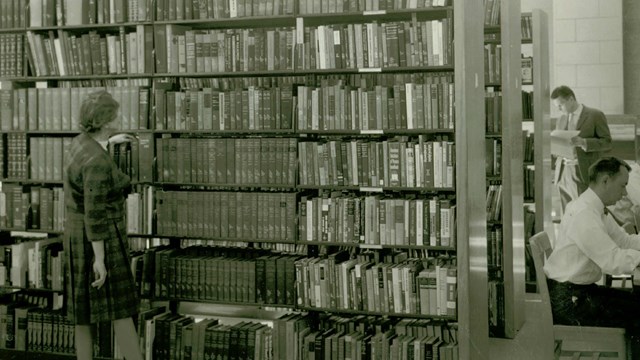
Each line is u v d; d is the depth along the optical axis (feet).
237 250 16.34
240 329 14.98
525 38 20.45
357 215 14.75
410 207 14.43
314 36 14.98
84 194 12.41
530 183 20.15
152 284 15.65
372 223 14.69
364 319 15.30
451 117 14.29
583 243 13.41
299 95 15.02
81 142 12.66
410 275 14.29
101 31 16.75
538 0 24.40
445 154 14.30
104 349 15.56
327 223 14.92
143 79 16.83
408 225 14.46
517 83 16.49
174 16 15.58
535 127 19.76
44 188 16.26
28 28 16.33
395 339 14.14
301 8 15.03
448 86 14.30
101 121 12.66
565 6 24.71
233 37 15.33
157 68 15.74
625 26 24.31
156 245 17.97
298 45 15.01
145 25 15.70
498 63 18.26
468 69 10.21
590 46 24.57
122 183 12.99
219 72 15.39
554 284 13.91
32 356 16.06
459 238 10.04
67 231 12.87
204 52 15.49
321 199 14.94
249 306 16.55
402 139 15.14
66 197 12.85
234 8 15.29
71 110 15.99
